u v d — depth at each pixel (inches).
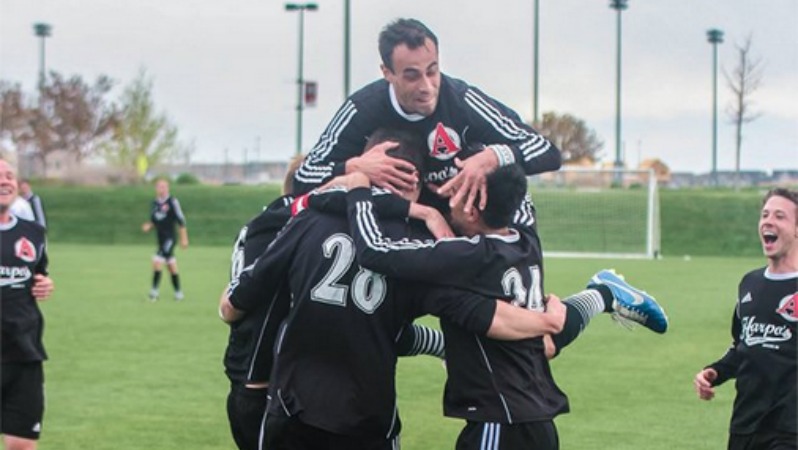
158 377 528.1
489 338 213.3
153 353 605.0
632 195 1669.5
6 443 327.3
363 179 222.2
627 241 1573.6
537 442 213.6
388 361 221.6
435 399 472.7
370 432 223.6
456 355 216.7
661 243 1635.1
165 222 896.9
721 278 1090.7
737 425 257.9
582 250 1563.7
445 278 211.5
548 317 215.8
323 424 220.4
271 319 247.6
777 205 250.8
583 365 561.3
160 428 413.7
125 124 2773.1
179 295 904.9
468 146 245.0
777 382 249.0
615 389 494.0
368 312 217.5
